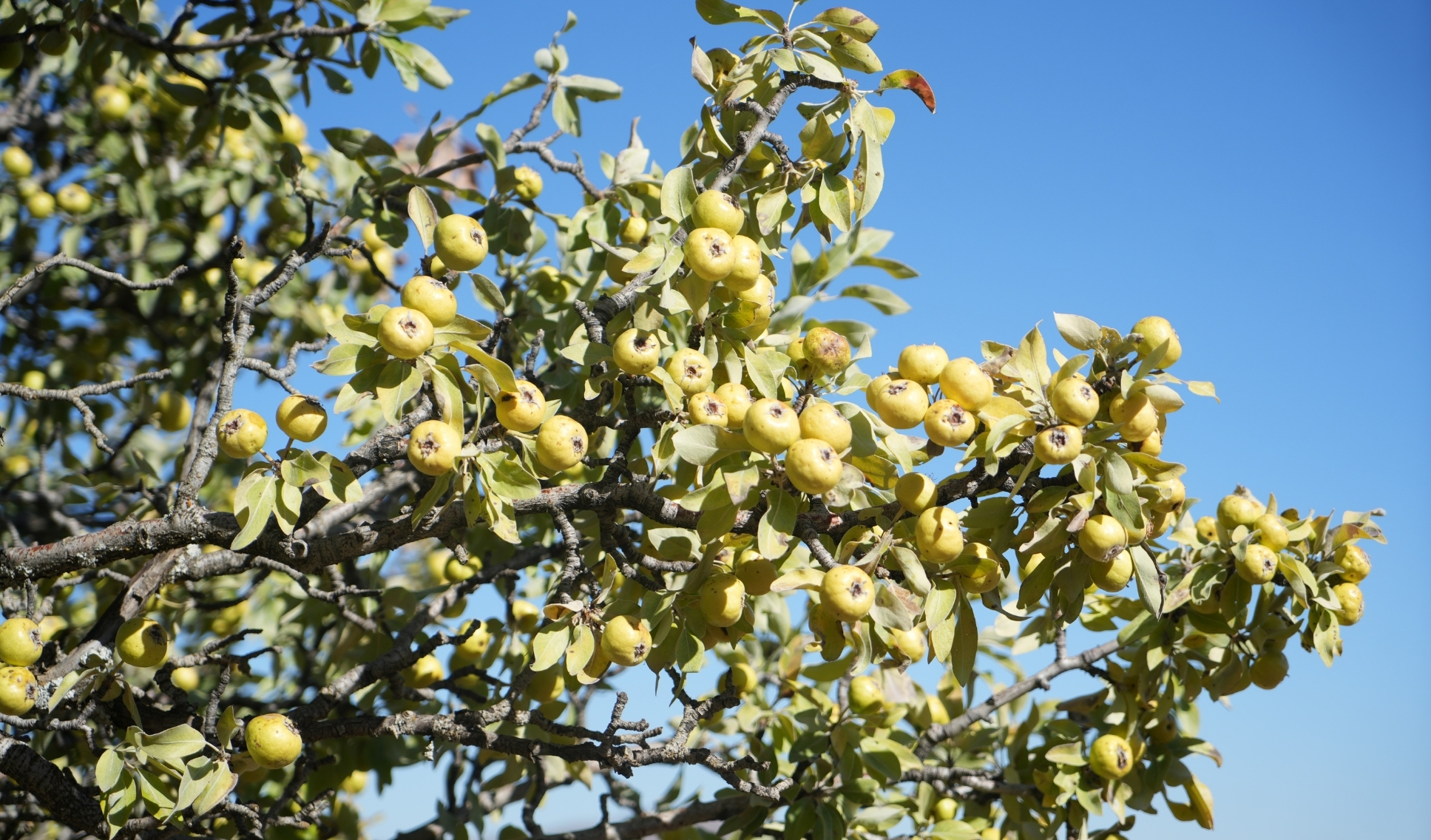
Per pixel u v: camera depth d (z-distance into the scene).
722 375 3.76
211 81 6.02
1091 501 3.08
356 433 6.17
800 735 5.01
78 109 7.45
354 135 5.42
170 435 7.51
